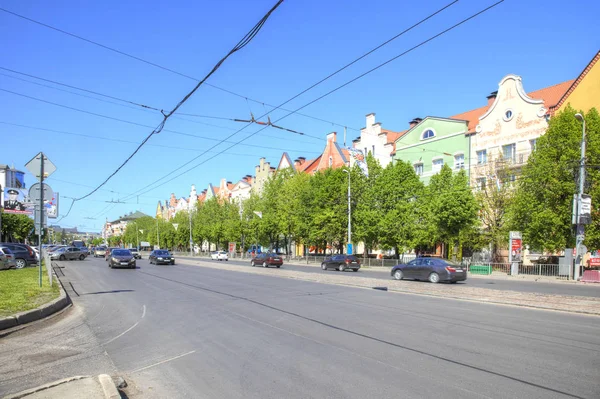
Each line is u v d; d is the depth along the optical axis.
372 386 5.70
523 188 28.48
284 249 68.81
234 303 13.47
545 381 5.85
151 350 7.76
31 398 4.94
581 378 5.96
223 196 91.00
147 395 5.48
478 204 32.03
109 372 6.46
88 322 10.55
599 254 28.16
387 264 38.25
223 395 5.46
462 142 39.22
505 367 6.49
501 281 24.36
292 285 19.44
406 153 44.81
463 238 33.03
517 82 35.00
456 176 32.66
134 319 10.92
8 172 62.56
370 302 13.70
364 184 40.94
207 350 7.70
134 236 125.31
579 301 13.58
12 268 26.19
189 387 5.77
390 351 7.47
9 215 52.12
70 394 5.07
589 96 30.67
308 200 46.72
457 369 6.41
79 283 20.50
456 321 10.27
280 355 7.29
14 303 11.29
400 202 36.88
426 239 35.00
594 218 25.83
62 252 46.47
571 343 8.01
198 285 19.42
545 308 12.36
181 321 10.52
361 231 39.38
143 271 29.30
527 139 34.09
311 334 8.88
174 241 94.00
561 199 26.83
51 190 15.11
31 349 7.84
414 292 16.36
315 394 5.44
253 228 56.94
